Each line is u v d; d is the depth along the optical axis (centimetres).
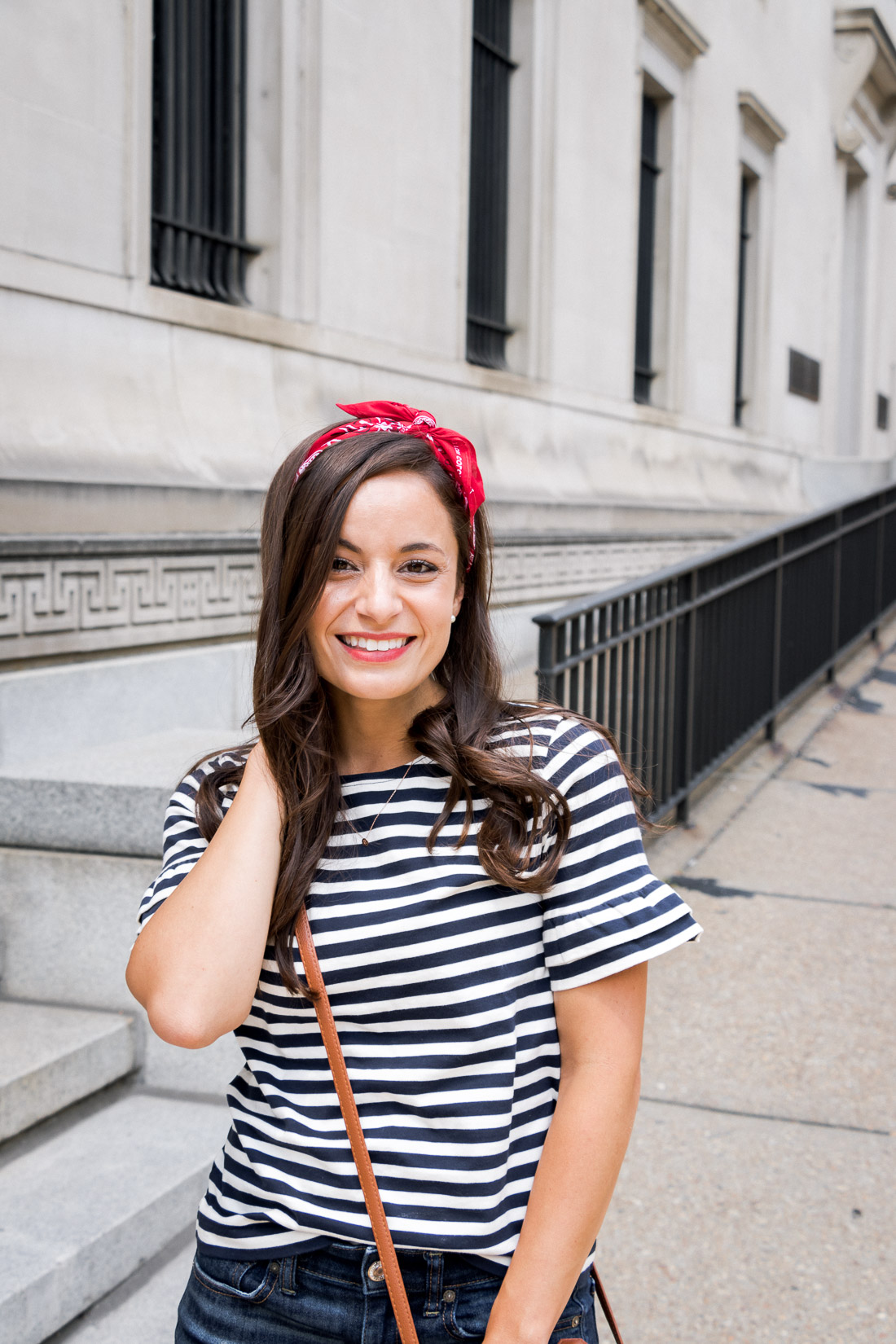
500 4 796
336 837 114
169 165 490
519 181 813
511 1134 112
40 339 404
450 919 110
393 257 628
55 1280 208
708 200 1152
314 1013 113
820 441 1652
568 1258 106
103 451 414
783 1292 234
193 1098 273
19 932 283
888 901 432
